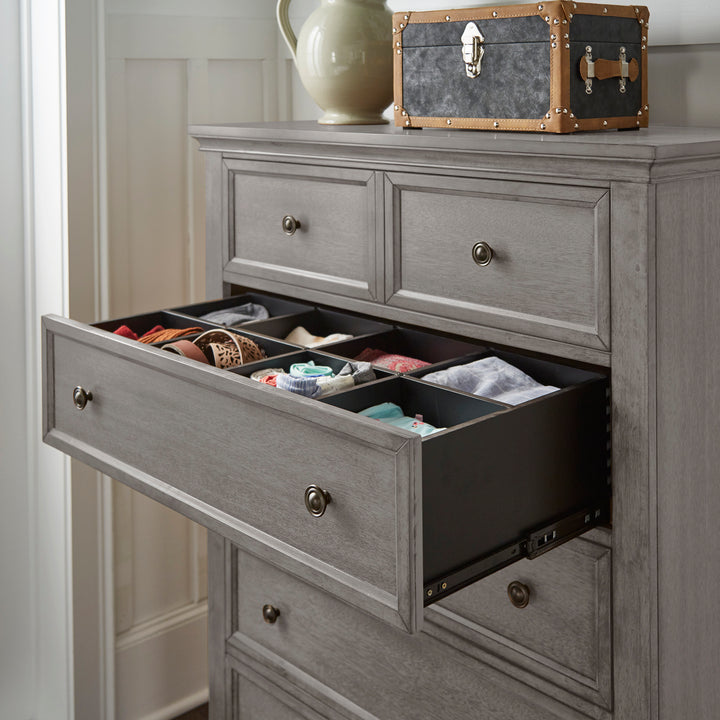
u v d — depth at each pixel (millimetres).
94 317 1902
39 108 1862
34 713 2135
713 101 1357
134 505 2068
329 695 1510
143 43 1903
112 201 1919
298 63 1531
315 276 1441
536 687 1231
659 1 1390
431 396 1188
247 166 1521
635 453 1078
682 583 1149
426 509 939
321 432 985
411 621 914
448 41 1267
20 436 2027
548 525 1077
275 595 1588
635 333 1050
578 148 1038
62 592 2006
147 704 2148
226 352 1339
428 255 1266
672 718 1164
